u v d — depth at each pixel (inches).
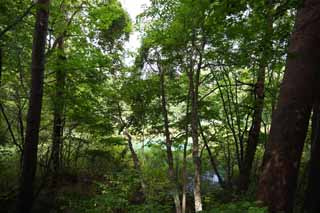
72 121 434.3
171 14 304.3
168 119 392.5
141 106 402.6
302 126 213.8
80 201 310.2
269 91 371.6
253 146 394.3
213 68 370.6
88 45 422.9
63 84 392.2
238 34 267.6
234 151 478.3
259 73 380.2
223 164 481.7
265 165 218.1
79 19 438.9
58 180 418.6
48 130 455.2
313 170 267.4
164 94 380.5
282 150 211.9
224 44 294.4
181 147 401.4
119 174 327.3
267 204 210.5
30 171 303.3
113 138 422.0
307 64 214.5
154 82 386.0
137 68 394.9
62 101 390.3
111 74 425.4
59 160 450.0
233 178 461.1
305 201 272.1
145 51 356.8
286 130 213.0
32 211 331.9
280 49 252.5
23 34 335.6
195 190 295.3
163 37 302.8
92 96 423.2
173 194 340.5
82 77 406.6
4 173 405.4
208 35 285.3
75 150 488.4
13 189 364.5
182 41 297.3
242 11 226.1
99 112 421.4
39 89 306.7
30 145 303.3
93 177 453.7
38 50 303.0
